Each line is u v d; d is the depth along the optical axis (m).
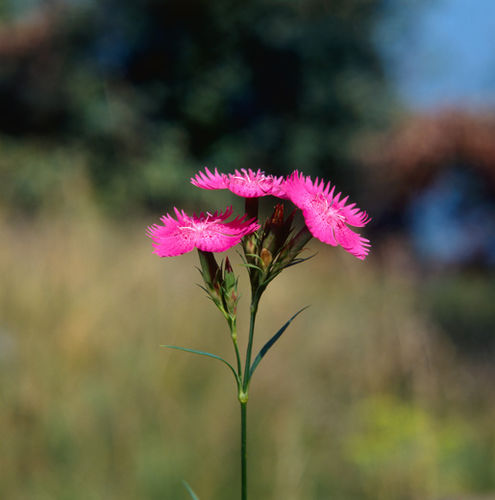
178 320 1.15
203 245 0.51
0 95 3.80
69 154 3.48
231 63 3.87
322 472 0.96
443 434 1.08
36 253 1.34
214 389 1.02
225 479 0.89
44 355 1.00
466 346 1.56
